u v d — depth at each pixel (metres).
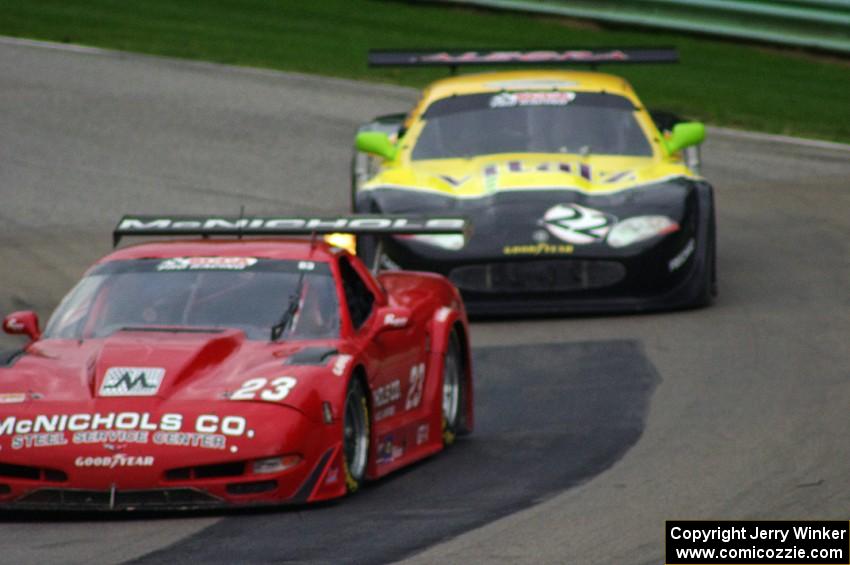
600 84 50.50
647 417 33.41
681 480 27.61
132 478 24.67
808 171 63.97
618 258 43.72
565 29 89.56
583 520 24.83
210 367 26.47
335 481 26.11
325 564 22.09
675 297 44.50
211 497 24.97
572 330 42.94
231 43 86.38
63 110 72.00
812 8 85.31
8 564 22.36
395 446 29.47
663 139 49.03
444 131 48.97
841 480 27.00
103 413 25.20
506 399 36.12
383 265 44.47
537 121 48.88
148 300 28.97
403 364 30.05
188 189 60.25
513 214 44.34
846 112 74.56
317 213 56.84
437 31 89.31
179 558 22.53
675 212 44.72
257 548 23.09
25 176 61.62
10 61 80.88
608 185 46.03
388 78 80.75
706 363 38.38
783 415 32.75
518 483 28.03
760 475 27.70
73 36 87.00
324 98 75.69
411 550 22.92
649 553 22.69
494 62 54.69
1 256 50.66
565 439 31.84
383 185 46.59
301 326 28.38
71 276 48.53
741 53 86.25
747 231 55.31
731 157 66.00
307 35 88.81
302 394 25.78
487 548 23.03
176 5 96.25
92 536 24.14
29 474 24.98
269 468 25.12
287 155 65.88
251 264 29.72
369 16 93.50
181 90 76.12
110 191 59.75
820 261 50.78
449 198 45.44
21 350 27.98
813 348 39.44
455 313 32.75
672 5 88.44
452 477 28.80
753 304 45.22
